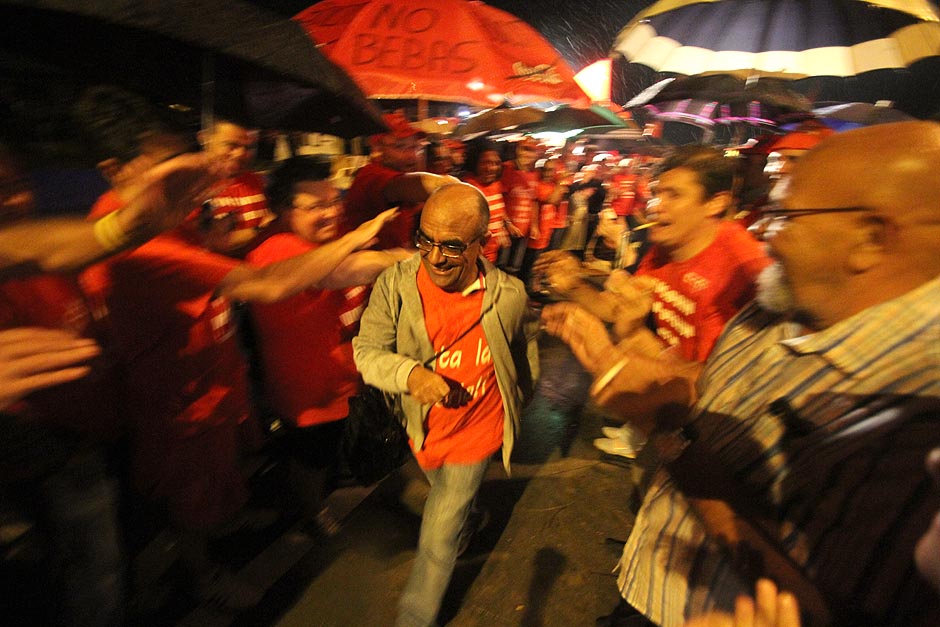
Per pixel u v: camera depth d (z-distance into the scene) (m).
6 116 1.59
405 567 2.87
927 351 0.82
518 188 7.09
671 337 2.45
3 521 1.61
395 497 3.39
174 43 1.61
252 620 2.54
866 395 0.87
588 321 1.30
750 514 1.04
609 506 3.36
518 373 2.49
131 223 1.21
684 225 2.27
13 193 1.43
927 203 0.82
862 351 0.88
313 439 2.87
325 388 2.75
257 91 1.99
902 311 0.85
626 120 7.05
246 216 3.33
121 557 1.99
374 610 2.62
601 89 8.70
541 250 7.79
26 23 1.54
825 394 0.93
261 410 3.60
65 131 1.65
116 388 2.06
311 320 2.64
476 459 2.24
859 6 3.19
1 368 1.25
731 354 1.18
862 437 0.88
